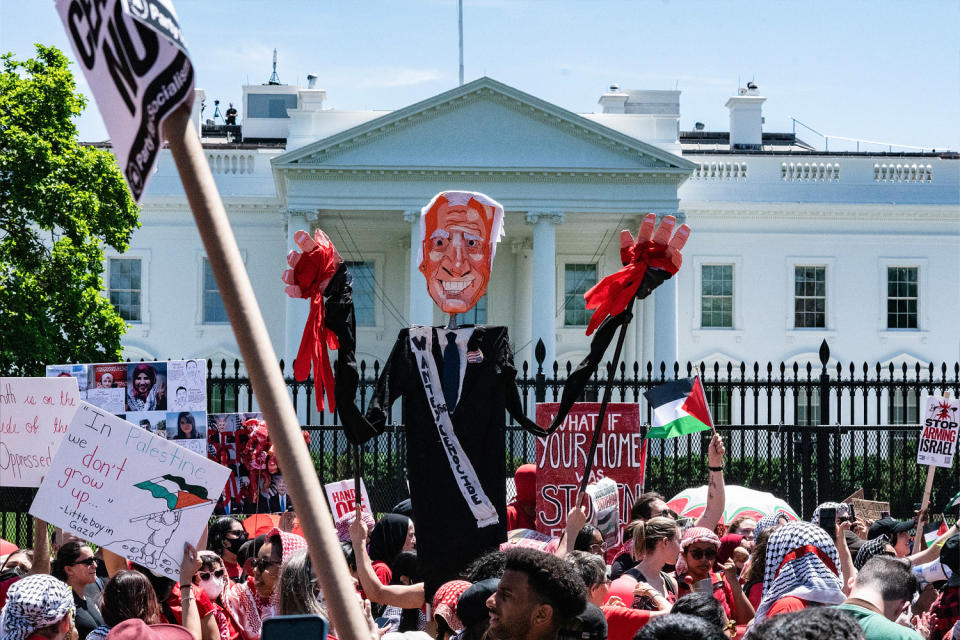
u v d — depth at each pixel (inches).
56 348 998.4
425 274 269.0
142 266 1649.9
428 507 255.6
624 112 1872.5
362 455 554.3
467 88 1501.0
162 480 221.8
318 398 249.9
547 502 346.9
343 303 242.8
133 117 75.1
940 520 535.5
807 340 1686.8
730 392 589.6
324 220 1595.7
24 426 265.6
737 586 246.1
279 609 199.3
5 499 399.9
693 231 1696.6
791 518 372.2
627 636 200.1
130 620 185.6
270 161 1502.2
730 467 589.3
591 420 348.5
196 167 73.2
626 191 1530.5
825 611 124.7
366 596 234.5
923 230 1707.7
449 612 188.1
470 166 1503.4
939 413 373.1
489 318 1678.2
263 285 1643.7
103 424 222.4
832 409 1632.6
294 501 73.8
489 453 258.2
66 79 1030.4
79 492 221.0
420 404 258.7
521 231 1652.3
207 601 234.8
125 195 1055.6
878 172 1718.8
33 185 1000.2
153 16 73.3
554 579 144.3
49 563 266.2
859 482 660.7
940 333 1701.5
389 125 1501.0
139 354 1640.0
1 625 189.2
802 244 1700.3
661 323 1492.4
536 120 1521.9
